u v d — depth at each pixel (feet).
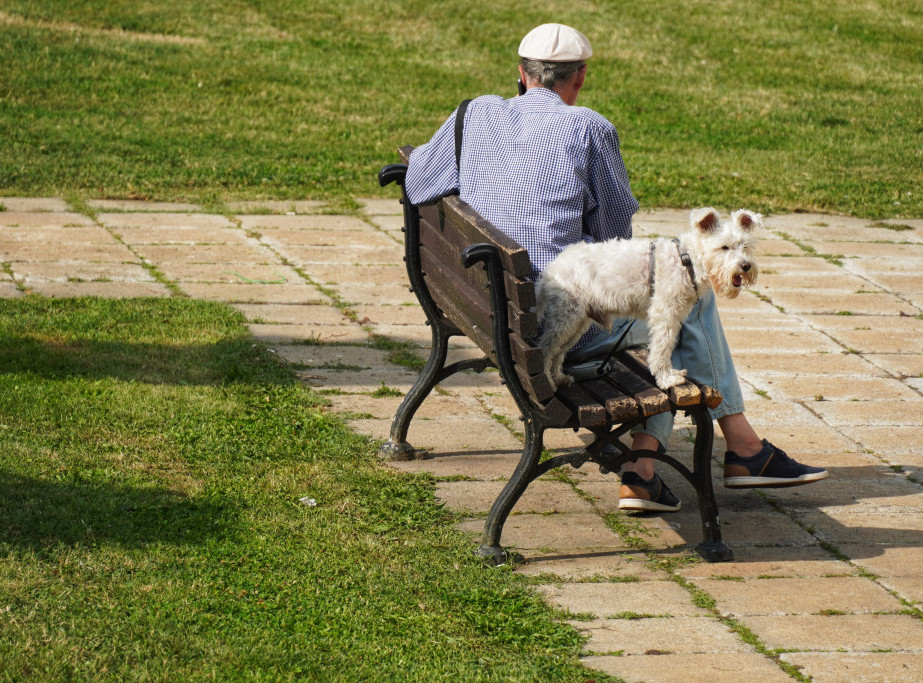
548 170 23.58
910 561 23.90
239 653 18.78
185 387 31.32
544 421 22.68
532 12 114.01
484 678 18.54
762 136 78.89
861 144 77.66
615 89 90.89
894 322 41.55
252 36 100.58
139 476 25.48
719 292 22.82
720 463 29.40
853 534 25.29
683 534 25.14
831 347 38.60
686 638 20.22
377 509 24.95
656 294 22.74
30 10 99.45
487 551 23.12
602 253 22.66
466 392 33.47
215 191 57.31
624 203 24.26
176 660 18.52
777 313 42.16
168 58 90.48
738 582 22.71
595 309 22.85
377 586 21.45
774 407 33.17
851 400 33.88
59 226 48.96
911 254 51.19
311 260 46.39
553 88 25.08
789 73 99.81
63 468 25.48
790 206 59.31
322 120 76.33
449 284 25.48
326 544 23.03
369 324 38.99
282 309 39.93
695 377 26.32
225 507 24.39
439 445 29.25
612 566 23.26
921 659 19.67
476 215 23.07
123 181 57.41
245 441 28.12
